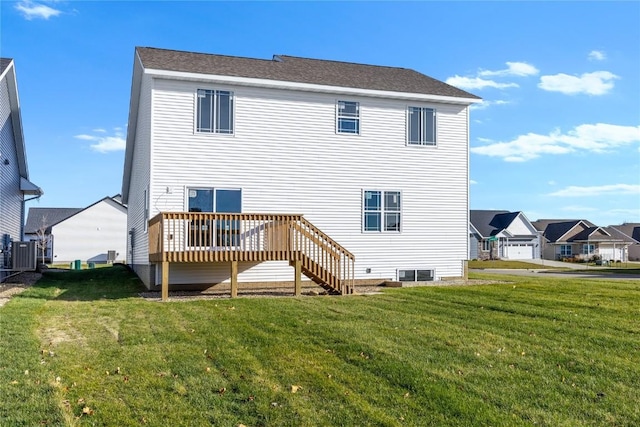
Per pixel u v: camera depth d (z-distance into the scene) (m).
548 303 11.17
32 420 4.59
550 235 59.09
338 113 16.55
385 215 17.00
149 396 5.30
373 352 6.90
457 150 17.97
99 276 19.80
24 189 22.11
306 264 13.88
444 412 4.91
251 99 15.59
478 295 12.70
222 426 4.61
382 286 16.42
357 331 8.21
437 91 17.73
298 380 5.81
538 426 4.61
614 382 5.73
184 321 9.24
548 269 36.91
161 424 4.63
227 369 6.21
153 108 14.57
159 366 6.33
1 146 17.34
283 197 15.78
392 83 17.80
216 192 15.08
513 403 5.13
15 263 18.08
